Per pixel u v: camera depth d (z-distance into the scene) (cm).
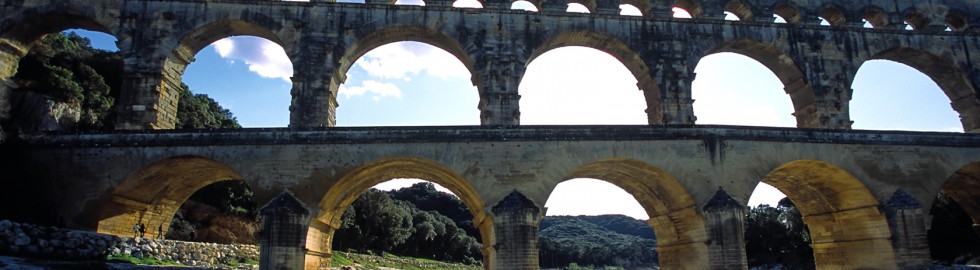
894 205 3612
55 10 3775
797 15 4534
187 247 4050
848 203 3872
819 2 4578
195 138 3322
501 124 3769
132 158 3294
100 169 3288
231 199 6831
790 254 8212
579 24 4091
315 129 3366
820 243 4178
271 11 3900
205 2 3875
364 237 9744
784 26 4322
